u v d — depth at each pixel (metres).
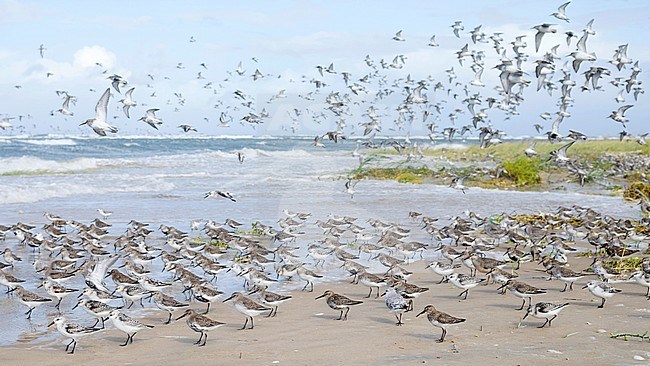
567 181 39.91
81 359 10.19
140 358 10.19
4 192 31.22
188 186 35.69
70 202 29.59
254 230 21.95
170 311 12.59
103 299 12.90
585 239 21.09
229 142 99.44
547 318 11.59
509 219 22.75
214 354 10.27
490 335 10.98
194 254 17.20
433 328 11.55
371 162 30.09
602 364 9.29
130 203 29.33
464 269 16.97
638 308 12.87
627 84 23.97
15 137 97.00
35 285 15.34
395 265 15.36
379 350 10.21
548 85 22.50
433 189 34.16
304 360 9.79
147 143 91.50
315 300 13.95
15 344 11.02
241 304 11.93
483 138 23.30
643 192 30.70
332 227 17.58
